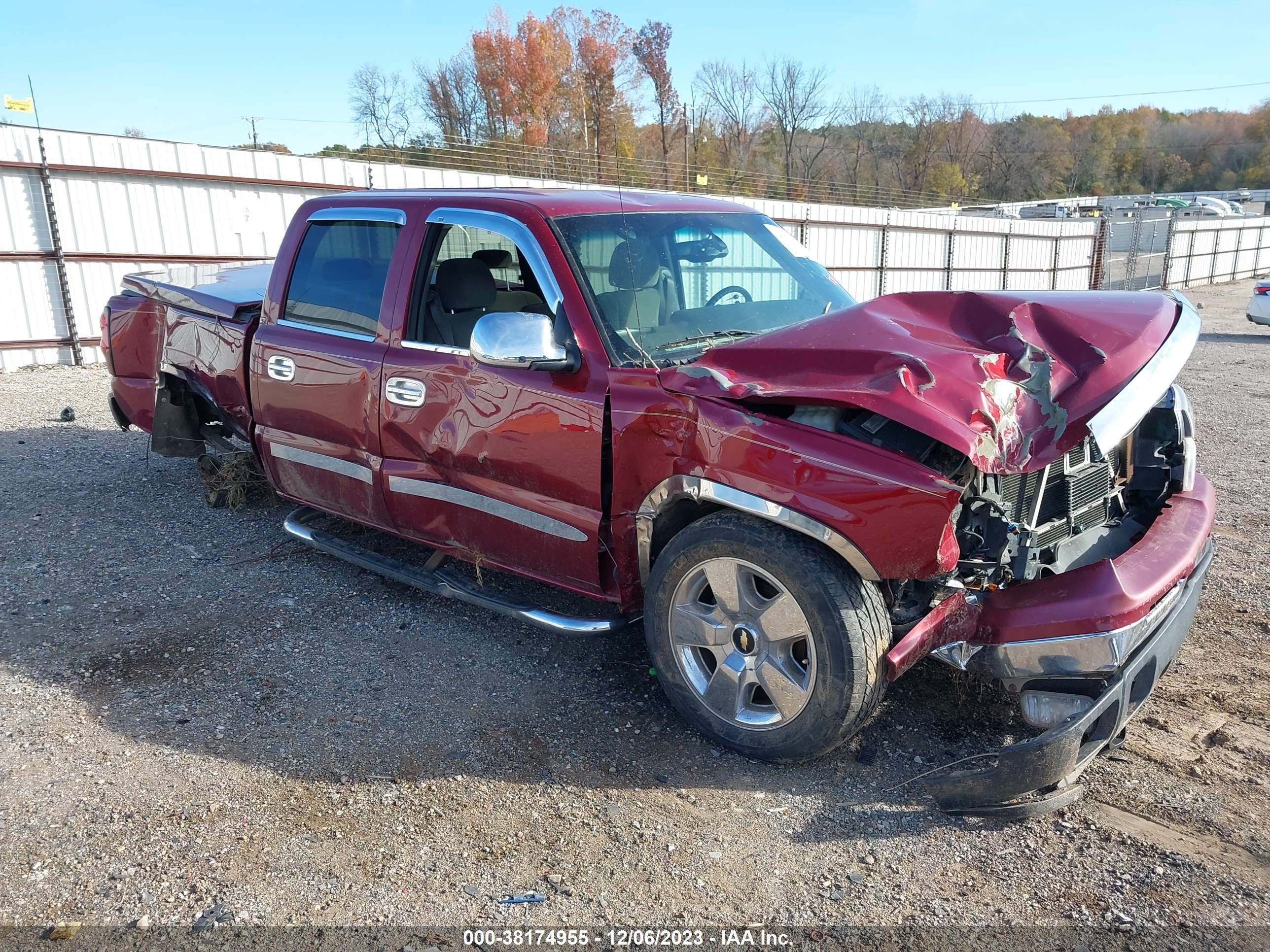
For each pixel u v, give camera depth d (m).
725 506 3.11
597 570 3.46
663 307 3.58
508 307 4.10
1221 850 2.70
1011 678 2.85
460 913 2.47
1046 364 2.85
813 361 2.87
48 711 3.48
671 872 2.64
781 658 2.98
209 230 14.38
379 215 4.15
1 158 12.20
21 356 12.80
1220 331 19.47
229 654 3.95
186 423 5.81
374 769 3.13
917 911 2.48
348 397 4.16
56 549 5.16
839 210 23.28
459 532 3.92
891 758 3.16
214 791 3.00
